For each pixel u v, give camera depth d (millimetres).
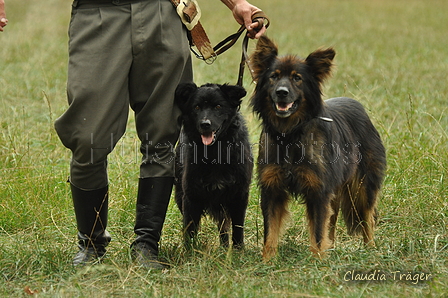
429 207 7723
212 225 8000
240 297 5066
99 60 5715
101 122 5691
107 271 5734
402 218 7609
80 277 5652
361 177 7594
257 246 7059
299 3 47469
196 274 5656
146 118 6047
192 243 6523
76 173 5918
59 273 5727
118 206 7984
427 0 48844
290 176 6688
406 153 9609
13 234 7117
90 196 6039
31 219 7523
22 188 8250
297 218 8000
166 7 5934
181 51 5969
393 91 15008
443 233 6969
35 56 20359
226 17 36125
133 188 8531
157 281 5555
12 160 9312
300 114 6664
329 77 6914
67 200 8094
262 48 6977
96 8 5801
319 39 26250
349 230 7633
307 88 6715
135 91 6066
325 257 6348
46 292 5262
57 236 6949
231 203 7188
